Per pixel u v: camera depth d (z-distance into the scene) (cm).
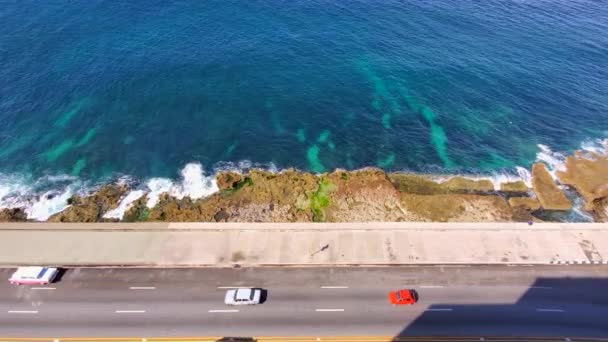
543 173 6931
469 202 6341
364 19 10206
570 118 7981
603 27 10312
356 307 4956
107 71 8394
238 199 6284
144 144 7212
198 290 5103
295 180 6562
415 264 5419
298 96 8181
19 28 9275
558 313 4947
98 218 6000
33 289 5075
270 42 9356
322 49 9250
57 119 7506
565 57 9300
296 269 5350
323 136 7506
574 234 5841
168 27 9619
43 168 6788
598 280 5300
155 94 8019
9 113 7519
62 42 9006
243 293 4925
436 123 7819
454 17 10438
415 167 7050
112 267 5334
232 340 4634
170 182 6638
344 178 6619
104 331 4697
